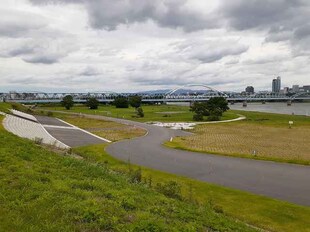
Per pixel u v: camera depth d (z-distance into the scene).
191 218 14.23
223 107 150.12
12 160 18.20
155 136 76.06
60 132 75.56
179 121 119.25
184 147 58.56
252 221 22.91
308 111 197.62
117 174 22.72
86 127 92.50
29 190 13.39
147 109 188.75
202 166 42.34
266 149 58.44
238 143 65.94
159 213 13.62
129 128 92.50
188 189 30.44
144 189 18.28
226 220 16.20
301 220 23.50
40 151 23.39
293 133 84.69
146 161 45.19
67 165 19.83
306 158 49.16
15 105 125.19
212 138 73.81
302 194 30.22
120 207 12.98
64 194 13.52
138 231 10.84
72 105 183.88
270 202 27.31
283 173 38.53
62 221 10.81
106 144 60.94
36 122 89.50
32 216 10.95
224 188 31.42
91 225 10.84
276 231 21.31
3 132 32.78
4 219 10.48
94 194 14.15
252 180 35.25
